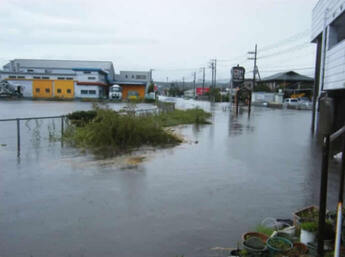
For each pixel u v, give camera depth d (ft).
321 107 11.40
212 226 15.69
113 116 40.16
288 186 22.50
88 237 14.35
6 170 25.58
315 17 59.98
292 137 49.44
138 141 39.27
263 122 76.38
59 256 12.73
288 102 178.60
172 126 61.67
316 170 27.45
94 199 19.24
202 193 20.70
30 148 35.14
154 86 243.60
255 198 19.85
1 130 49.21
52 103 140.26
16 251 13.07
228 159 31.71
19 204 18.24
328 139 11.14
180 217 16.74
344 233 11.93
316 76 60.23
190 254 12.97
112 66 239.91
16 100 159.84
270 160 31.50
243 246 12.46
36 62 230.27
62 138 40.09
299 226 13.92
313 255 11.57
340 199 10.46
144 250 13.26
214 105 173.06
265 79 256.11
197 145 40.24
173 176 24.76
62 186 21.68
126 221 16.14
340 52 41.52
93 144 37.42
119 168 27.02
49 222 15.88
